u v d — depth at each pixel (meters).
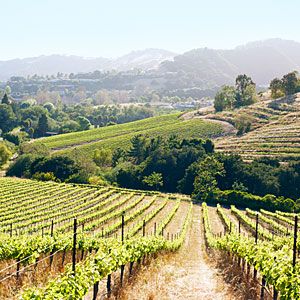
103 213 50.31
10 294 13.28
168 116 138.88
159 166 78.50
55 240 20.27
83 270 12.98
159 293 14.39
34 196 61.25
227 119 114.06
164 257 24.34
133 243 19.08
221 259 25.50
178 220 50.78
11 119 145.75
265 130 98.94
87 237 22.19
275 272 14.02
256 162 75.69
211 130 106.94
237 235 25.19
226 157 73.69
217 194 64.44
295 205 60.16
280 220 50.66
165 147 83.88
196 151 79.44
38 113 160.88
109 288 14.49
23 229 41.00
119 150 95.38
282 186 68.44
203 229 45.97
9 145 111.44
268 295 15.62
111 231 39.97
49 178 81.94
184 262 25.05
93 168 85.50
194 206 61.53
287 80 122.94
